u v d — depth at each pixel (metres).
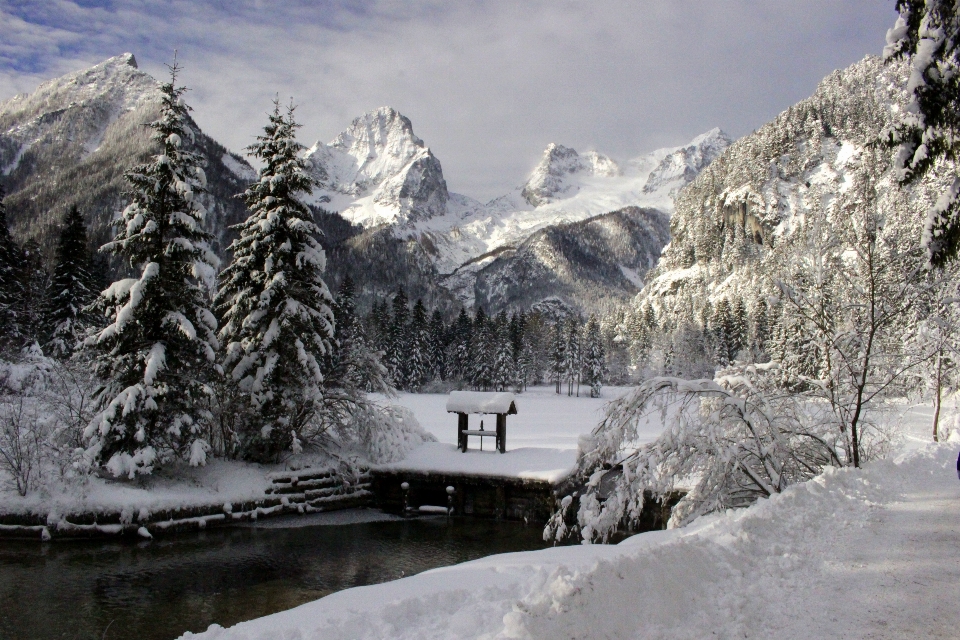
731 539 8.19
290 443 24.25
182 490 20.73
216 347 21.73
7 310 42.47
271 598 14.54
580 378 110.00
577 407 74.00
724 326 110.12
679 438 13.56
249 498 21.81
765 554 7.82
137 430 19.42
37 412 19.75
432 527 22.31
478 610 6.69
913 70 8.98
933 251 9.20
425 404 68.44
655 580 6.30
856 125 197.88
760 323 95.56
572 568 7.42
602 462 14.58
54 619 12.83
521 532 21.88
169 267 20.92
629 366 131.00
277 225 23.44
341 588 15.41
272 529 20.98
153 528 19.19
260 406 23.23
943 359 19.22
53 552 17.19
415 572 16.97
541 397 99.56
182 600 14.19
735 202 198.00
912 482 12.08
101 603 13.80
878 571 7.16
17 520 17.95
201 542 19.03
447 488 24.22
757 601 6.36
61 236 42.81
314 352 25.45
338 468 24.94
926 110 9.07
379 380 27.75
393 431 26.84
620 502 13.67
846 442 14.91
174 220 20.61
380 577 16.47
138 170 20.78
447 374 104.25
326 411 25.31
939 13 8.92
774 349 16.08
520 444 33.34
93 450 19.06
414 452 26.95
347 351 27.69
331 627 6.75
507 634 5.14
